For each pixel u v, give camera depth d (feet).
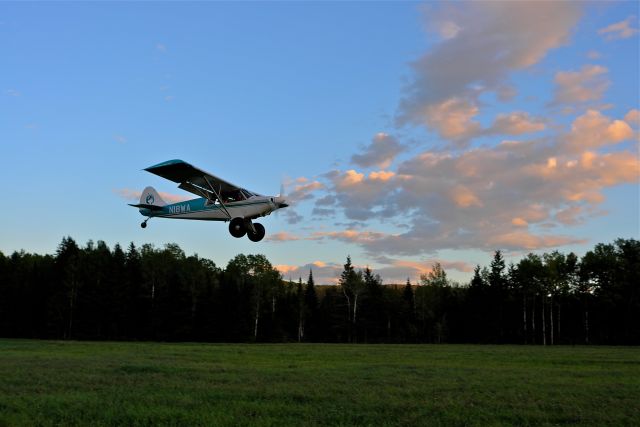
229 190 76.13
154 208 80.28
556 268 244.83
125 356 96.73
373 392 49.67
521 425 36.27
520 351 134.62
